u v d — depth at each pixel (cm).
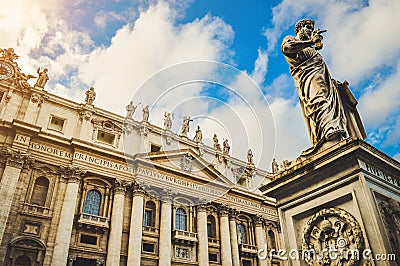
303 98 762
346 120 727
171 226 3503
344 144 602
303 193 661
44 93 3303
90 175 3222
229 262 3650
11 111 3077
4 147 2870
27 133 2988
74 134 3331
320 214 617
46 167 3012
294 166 682
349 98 753
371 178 590
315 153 687
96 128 3478
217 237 3828
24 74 3281
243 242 4094
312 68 757
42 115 3228
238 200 4244
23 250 2600
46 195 2927
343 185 599
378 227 521
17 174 2802
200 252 3497
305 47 784
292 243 651
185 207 3688
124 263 3008
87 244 2905
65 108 3406
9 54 3275
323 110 707
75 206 2958
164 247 3241
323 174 637
